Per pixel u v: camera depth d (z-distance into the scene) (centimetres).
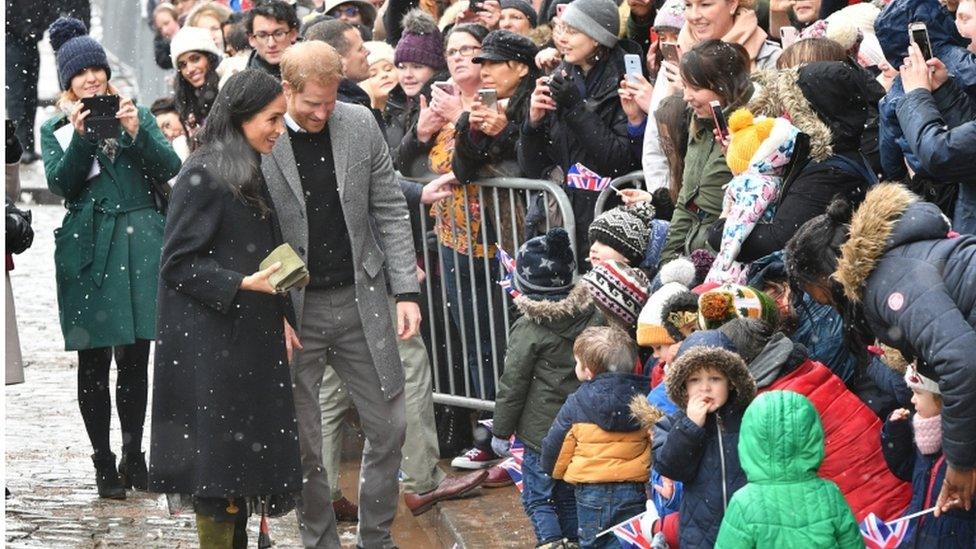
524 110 1058
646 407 745
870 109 851
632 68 992
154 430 836
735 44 845
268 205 847
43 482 1096
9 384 960
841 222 658
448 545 962
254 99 825
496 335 1086
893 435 662
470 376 1112
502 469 1036
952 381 590
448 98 1100
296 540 993
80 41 1095
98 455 1067
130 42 2434
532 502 872
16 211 961
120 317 1068
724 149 816
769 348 696
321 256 880
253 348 824
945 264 605
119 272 1076
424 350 1023
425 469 1014
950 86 721
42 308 1641
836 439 677
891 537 647
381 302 895
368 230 893
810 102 777
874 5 980
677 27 1016
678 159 911
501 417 885
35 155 2305
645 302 838
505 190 1064
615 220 884
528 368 877
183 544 961
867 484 673
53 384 1362
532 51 1069
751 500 618
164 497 1071
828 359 738
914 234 612
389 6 1395
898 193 620
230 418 820
